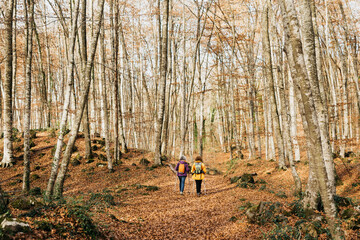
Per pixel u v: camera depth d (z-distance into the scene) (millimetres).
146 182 14047
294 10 4719
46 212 4930
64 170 8719
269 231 5602
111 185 13547
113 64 18359
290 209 6680
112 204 8312
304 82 4582
